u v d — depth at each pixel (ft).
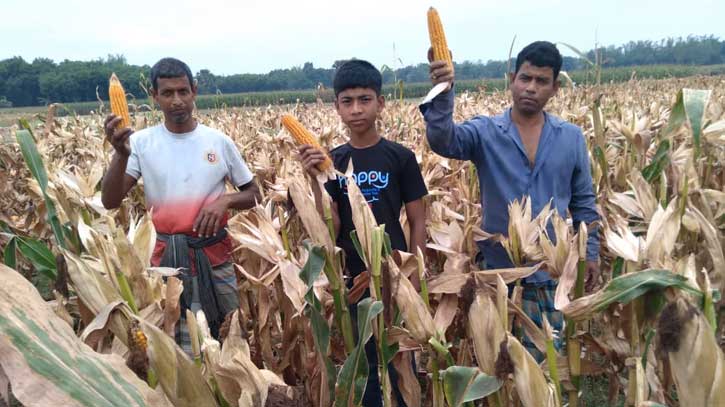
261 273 11.53
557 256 7.53
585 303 6.34
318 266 7.24
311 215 7.52
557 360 8.03
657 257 6.77
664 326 4.82
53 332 3.97
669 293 5.77
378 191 9.62
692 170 10.03
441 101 9.49
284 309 10.98
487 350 6.03
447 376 6.10
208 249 11.17
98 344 6.57
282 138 22.03
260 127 39.93
